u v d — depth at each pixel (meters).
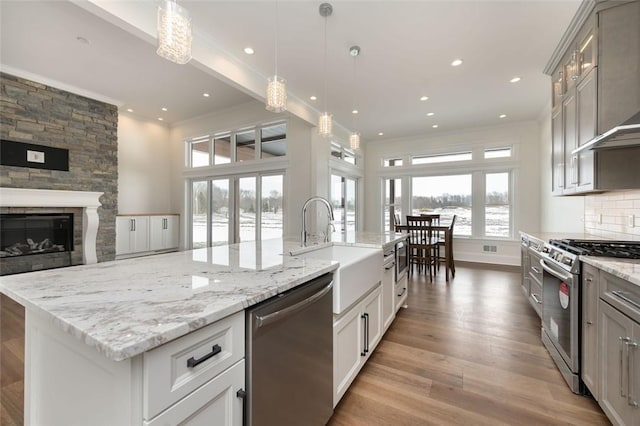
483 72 3.54
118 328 0.72
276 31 2.78
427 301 3.47
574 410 1.63
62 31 3.05
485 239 5.90
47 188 4.45
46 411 0.98
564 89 2.74
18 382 1.83
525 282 3.25
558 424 1.53
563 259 1.95
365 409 1.64
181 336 0.76
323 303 1.43
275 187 5.46
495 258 5.80
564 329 1.92
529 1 2.35
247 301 0.95
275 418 1.09
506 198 5.81
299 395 1.24
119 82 4.39
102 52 3.50
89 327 0.72
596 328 1.59
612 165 2.13
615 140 1.90
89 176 4.95
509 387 1.84
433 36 2.83
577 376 1.76
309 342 1.31
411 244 4.85
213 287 1.08
